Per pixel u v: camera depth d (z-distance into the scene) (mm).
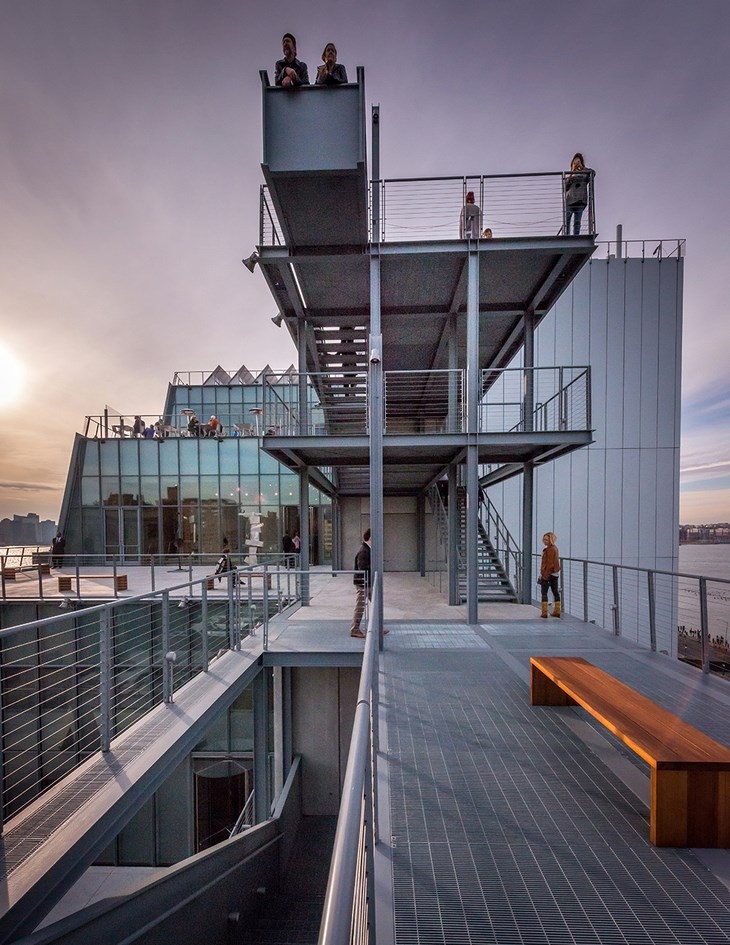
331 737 9055
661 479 16219
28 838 2986
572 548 16078
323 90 6477
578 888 2285
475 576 8070
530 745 3680
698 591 5574
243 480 20719
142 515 20594
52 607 11414
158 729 4504
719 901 2221
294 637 7504
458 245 8023
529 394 9945
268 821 6602
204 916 4492
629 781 3195
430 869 2396
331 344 12148
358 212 7293
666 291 16375
